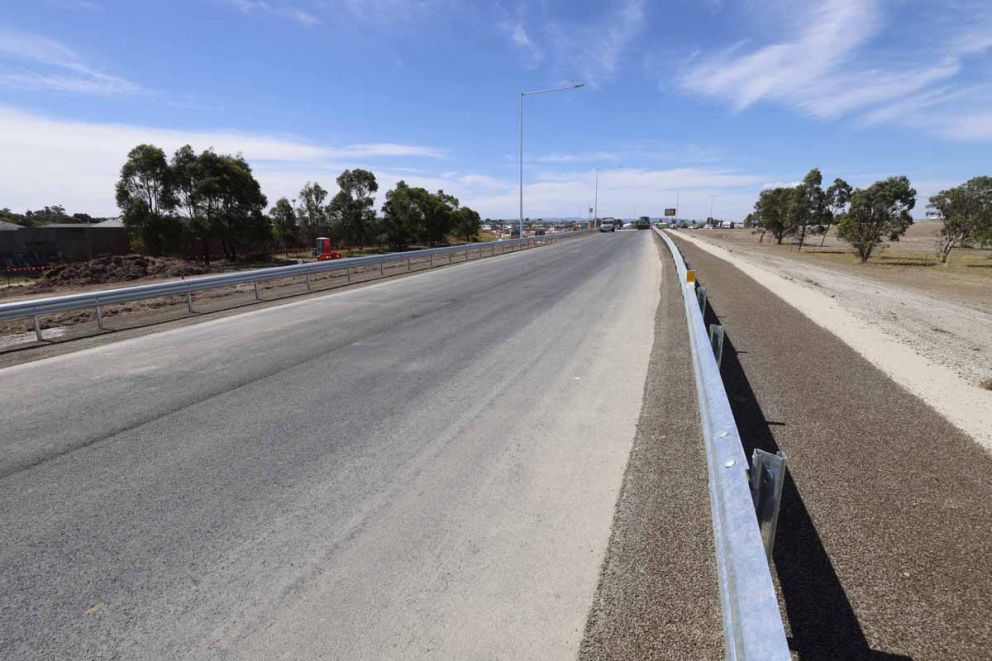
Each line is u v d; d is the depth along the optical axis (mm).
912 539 2789
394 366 6617
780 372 6066
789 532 2867
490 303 11836
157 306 12578
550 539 2930
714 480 2486
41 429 4668
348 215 47781
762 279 17000
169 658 2166
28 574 2721
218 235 37094
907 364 6402
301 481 3668
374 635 2262
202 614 2416
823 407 4875
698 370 4434
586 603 2416
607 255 27469
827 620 2225
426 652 2158
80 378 6262
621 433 4414
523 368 6457
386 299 12805
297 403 5270
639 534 2949
